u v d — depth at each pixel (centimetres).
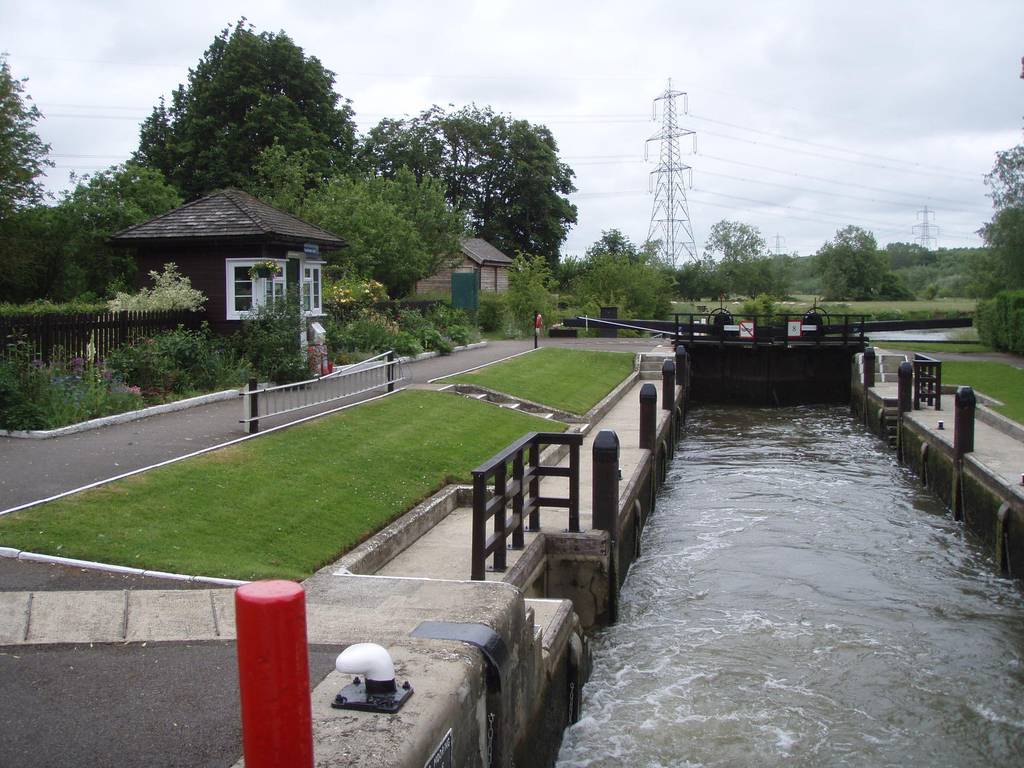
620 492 1329
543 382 2483
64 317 1599
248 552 879
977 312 4200
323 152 4647
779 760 798
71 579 741
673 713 880
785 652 1034
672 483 1958
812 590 1250
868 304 6969
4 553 778
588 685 942
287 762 330
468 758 479
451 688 460
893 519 1647
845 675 974
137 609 682
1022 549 1268
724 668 988
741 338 3388
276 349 1931
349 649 436
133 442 1242
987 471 1466
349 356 2339
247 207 2123
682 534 1541
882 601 1210
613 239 6512
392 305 3294
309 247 2250
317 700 439
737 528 1574
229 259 2041
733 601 1204
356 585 722
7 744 472
